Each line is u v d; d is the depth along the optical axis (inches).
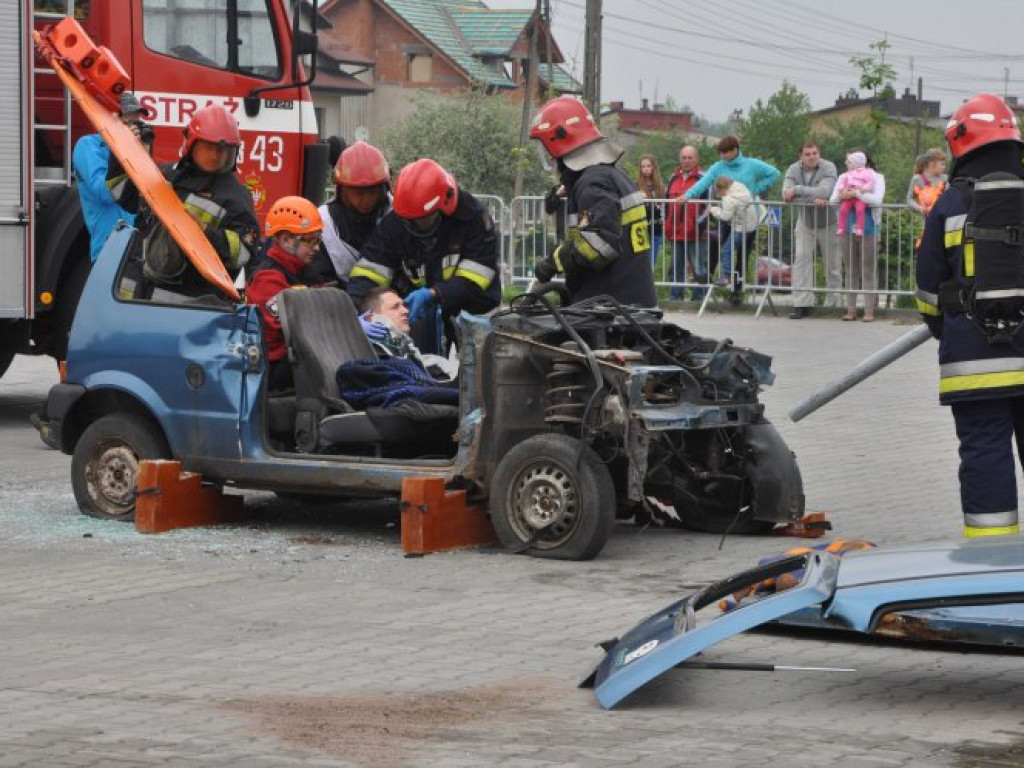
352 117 3718.0
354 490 449.1
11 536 458.3
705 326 1056.2
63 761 262.8
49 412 488.7
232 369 462.9
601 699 296.4
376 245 518.0
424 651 337.7
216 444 466.0
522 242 1238.9
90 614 369.4
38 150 693.3
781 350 927.7
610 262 488.1
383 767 261.1
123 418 478.9
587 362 424.5
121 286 486.0
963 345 393.4
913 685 314.8
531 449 429.1
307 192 747.4
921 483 557.9
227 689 307.4
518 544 433.1
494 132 2837.1
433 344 529.0
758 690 310.3
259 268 495.2
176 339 470.0
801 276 1114.7
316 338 467.5
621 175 492.7
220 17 720.3
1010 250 389.7
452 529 440.1
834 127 4367.6
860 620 298.4
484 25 3949.3
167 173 529.3
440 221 519.2
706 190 1143.6
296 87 738.8
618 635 352.2
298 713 291.6
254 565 423.2
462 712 293.3
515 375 437.4
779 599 294.8
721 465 464.1
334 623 361.7
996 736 281.0
